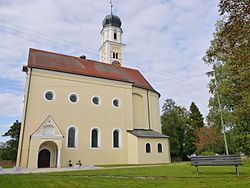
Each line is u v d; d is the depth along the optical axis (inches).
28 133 1045.2
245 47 382.6
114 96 1365.7
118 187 331.9
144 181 399.2
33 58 1232.8
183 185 338.3
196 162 538.0
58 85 1194.0
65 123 1157.7
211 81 1122.0
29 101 1093.1
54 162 1077.8
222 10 390.0
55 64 1267.2
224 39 453.4
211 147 1521.9
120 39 2128.4
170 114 2064.5
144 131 1402.6
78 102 1226.6
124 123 1353.3
